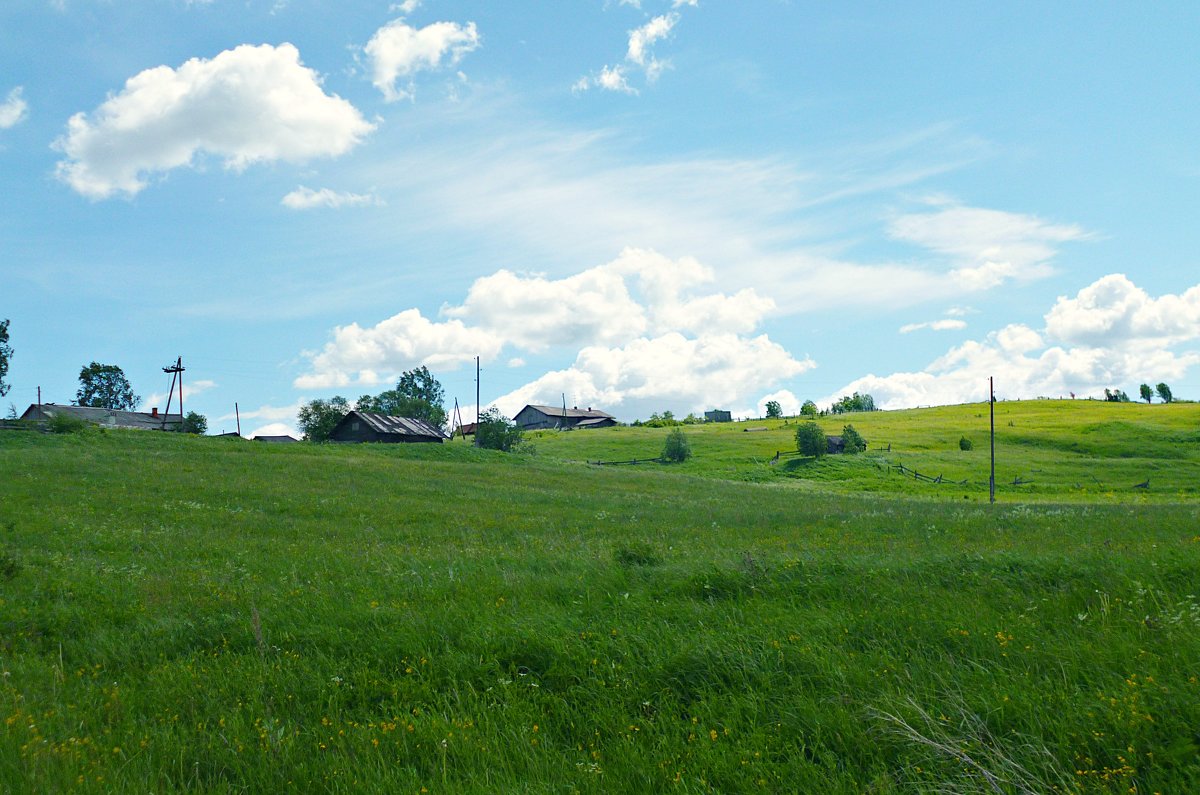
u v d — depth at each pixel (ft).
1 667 25.71
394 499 108.88
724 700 20.48
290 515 89.40
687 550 53.72
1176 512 75.51
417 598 35.29
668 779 16.69
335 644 27.37
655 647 24.06
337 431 298.97
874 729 17.97
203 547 59.21
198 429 313.53
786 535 66.95
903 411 536.83
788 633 24.75
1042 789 15.30
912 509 104.68
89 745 19.03
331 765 17.85
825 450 304.71
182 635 29.84
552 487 150.82
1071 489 236.02
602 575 37.55
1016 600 27.68
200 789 16.96
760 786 16.16
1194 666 19.22
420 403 435.53
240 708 21.80
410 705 21.63
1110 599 26.32
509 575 39.78
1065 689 19.16
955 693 19.29
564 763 17.75
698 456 320.50
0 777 16.80
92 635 30.63
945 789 15.58
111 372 435.53
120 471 122.31
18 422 189.78
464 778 17.24
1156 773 15.33
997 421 437.17
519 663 24.38
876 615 25.98
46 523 68.08
